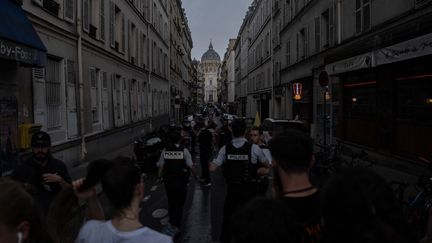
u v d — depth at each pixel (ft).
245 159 16.84
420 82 35.63
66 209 8.11
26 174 14.34
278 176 8.17
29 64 28.81
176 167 20.89
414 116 36.70
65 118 40.16
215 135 55.01
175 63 167.53
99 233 7.33
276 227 5.48
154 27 104.12
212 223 23.54
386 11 40.60
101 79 54.70
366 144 47.78
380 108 43.27
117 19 66.74
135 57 80.02
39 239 6.02
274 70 110.73
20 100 30.76
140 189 7.63
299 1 79.36
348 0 52.11
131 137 75.20
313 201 7.55
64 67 40.27
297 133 8.23
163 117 123.34
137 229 7.30
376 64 38.65
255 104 153.38
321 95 65.46
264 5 130.41
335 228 5.56
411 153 36.94
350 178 5.69
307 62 73.72
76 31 43.57
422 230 15.94
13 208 5.55
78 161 43.50
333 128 60.13
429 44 29.22
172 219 21.08
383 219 5.45
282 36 99.14
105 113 56.18
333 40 57.88
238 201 16.74
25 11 31.37
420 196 17.85
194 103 329.72
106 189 7.34
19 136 29.14
